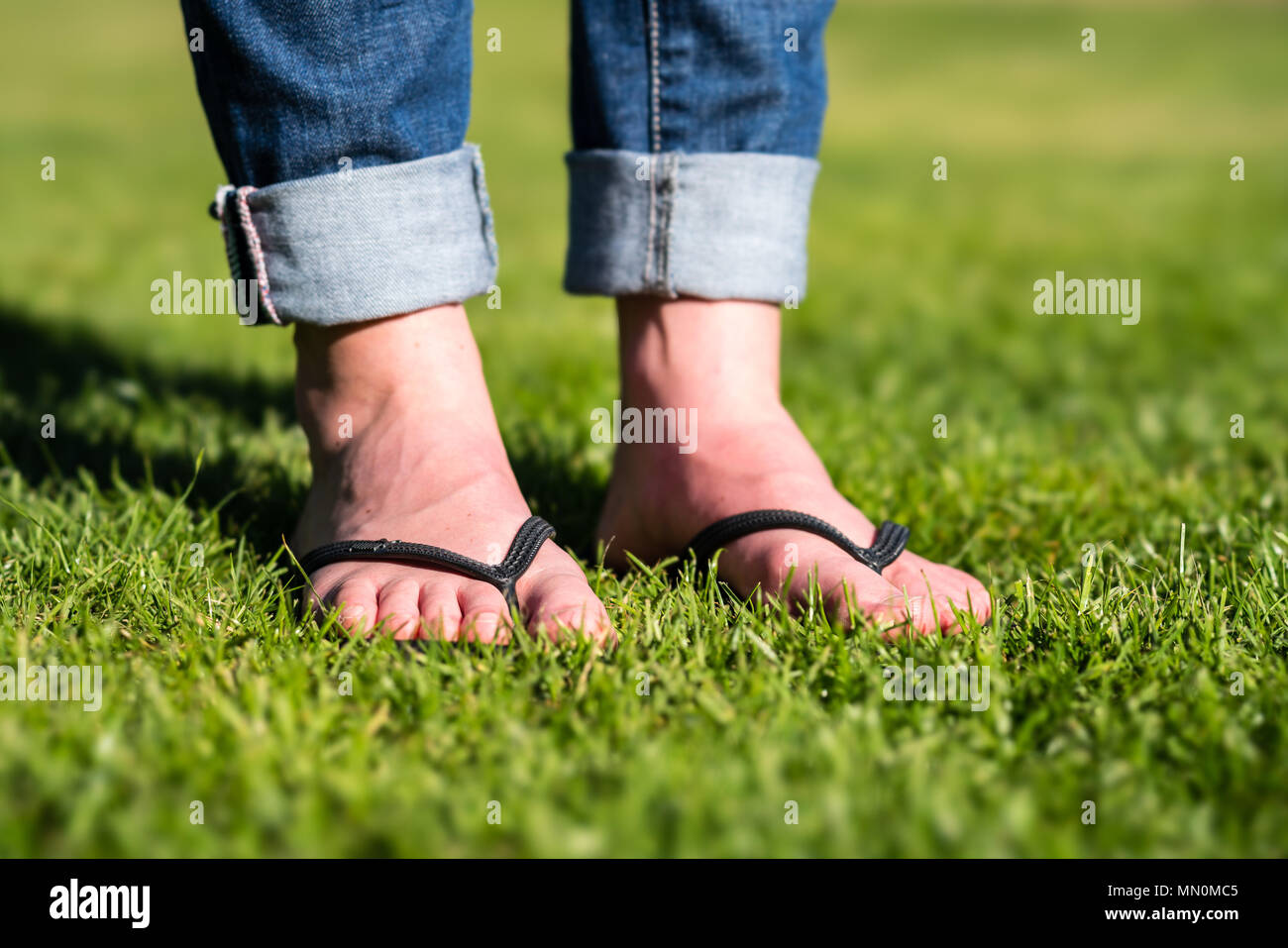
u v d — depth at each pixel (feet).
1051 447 7.25
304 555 4.36
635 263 4.67
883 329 11.77
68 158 27.22
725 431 4.66
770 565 4.30
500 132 34.53
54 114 36.17
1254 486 6.13
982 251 17.65
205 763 2.90
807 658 3.70
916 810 2.75
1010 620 4.13
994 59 59.21
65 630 3.81
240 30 3.93
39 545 4.47
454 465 4.25
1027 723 3.24
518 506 4.26
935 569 4.34
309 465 6.00
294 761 2.90
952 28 69.62
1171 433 7.80
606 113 4.66
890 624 3.91
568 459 6.50
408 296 4.20
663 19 4.55
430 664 3.53
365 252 4.13
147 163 26.89
